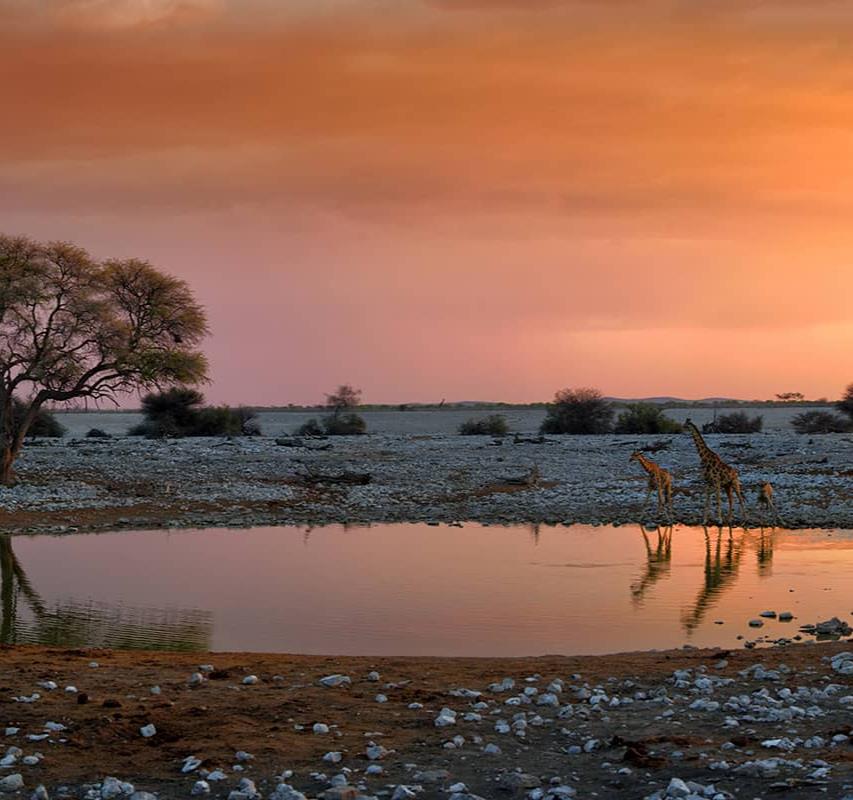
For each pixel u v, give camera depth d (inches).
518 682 474.9
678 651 565.3
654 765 341.7
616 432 3284.9
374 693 452.8
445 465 1919.3
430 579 893.8
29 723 401.7
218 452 2180.1
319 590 844.0
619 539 1159.6
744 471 1758.1
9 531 1234.0
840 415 3528.5
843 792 307.6
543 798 317.1
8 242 1590.8
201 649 636.1
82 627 705.0
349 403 4165.8
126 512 1375.5
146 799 315.9
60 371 1595.7
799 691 434.9
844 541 1123.3
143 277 1674.5
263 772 346.6
